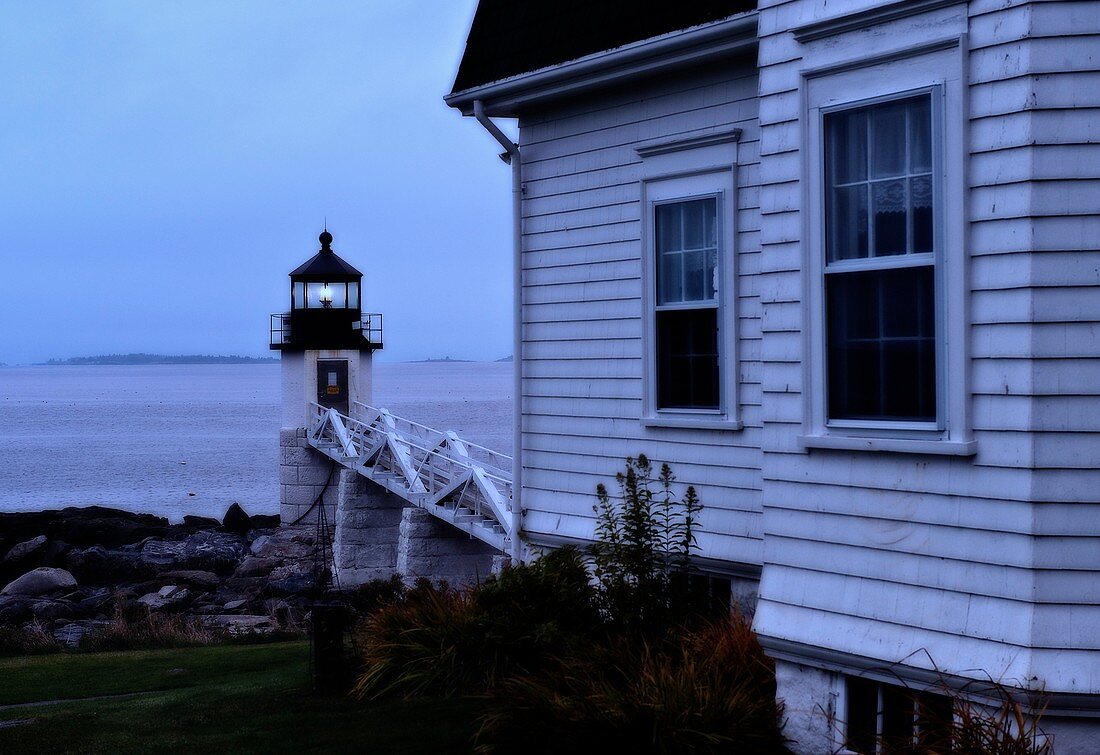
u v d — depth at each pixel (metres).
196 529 33.94
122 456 81.12
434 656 9.77
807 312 7.05
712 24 8.82
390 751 8.12
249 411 163.12
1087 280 5.97
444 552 19.94
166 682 12.36
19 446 90.88
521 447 11.73
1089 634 5.91
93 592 25.69
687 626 8.53
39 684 12.55
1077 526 5.97
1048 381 6.00
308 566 26.89
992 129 6.19
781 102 7.24
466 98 11.44
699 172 9.67
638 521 9.00
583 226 10.94
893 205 6.67
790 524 7.22
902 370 6.64
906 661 6.45
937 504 6.44
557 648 8.93
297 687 10.62
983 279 6.23
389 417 25.00
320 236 31.70
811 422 7.06
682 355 9.93
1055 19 5.99
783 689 7.23
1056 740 5.92
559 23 10.59
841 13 6.84
